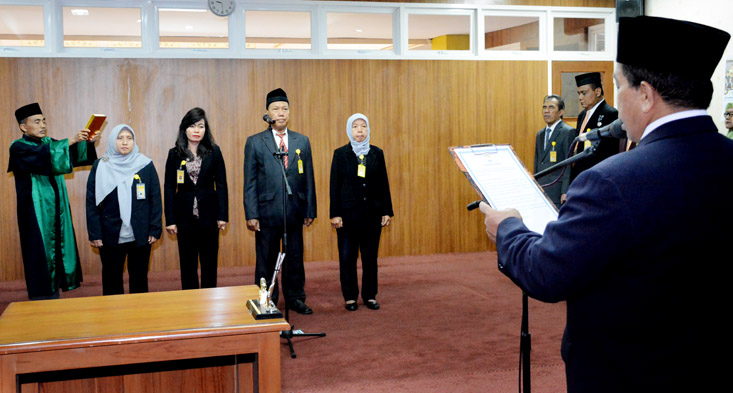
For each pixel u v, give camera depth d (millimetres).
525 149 7086
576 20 7266
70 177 6059
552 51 7145
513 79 7035
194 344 2035
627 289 1124
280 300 4926
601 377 1170
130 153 4332
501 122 7023
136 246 4258
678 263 1085
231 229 6426
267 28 7711
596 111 4945
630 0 6066
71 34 7430
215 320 2188
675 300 1093
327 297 5102
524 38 7172
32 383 1979
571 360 1241
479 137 6973
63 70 6051
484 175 1630
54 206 4355
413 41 7926
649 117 1193
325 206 6617
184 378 2117
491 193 1585
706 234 1083
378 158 4609
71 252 4473
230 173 6410
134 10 6629
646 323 1111
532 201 1588
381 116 6734
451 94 6891
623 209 1094
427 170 6871
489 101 6988
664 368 1104
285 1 6496
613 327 1145
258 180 4508
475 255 6852
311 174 4621
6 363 1894
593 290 1173
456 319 4324
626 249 1097
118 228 4207
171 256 6281
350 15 7039
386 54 6730
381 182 4641
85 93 6105
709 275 1090
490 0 6926
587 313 1188
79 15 6824
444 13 6871
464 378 3148
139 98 6215
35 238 4270
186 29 7375
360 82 6672
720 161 1125
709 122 1164
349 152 4543
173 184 4441
